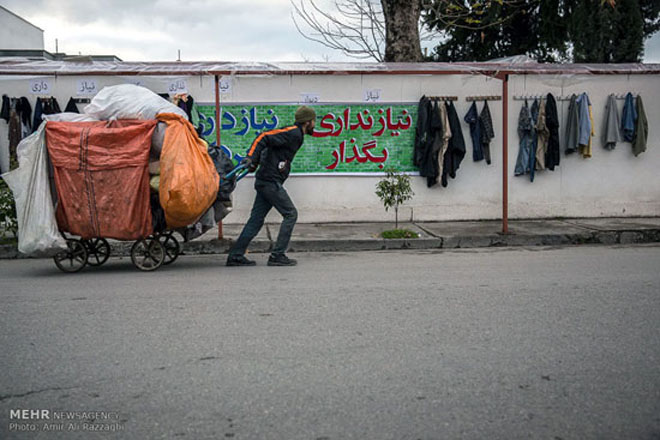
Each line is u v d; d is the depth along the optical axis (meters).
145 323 5.02
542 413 3.36
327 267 7.70
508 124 11.28
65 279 7.08
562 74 10.72
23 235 7.15
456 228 10.49
